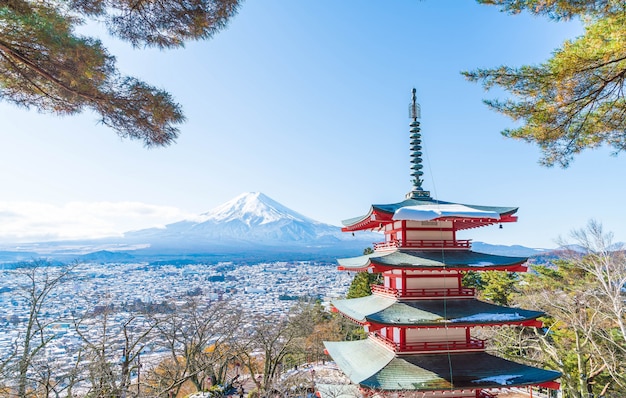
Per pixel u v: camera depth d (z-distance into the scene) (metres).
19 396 15.30
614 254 29.94
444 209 18.41
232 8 10.64
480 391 17.47
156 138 10.86
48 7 9.09
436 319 17.09
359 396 19.92
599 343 29.06
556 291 36.88
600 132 10.45
